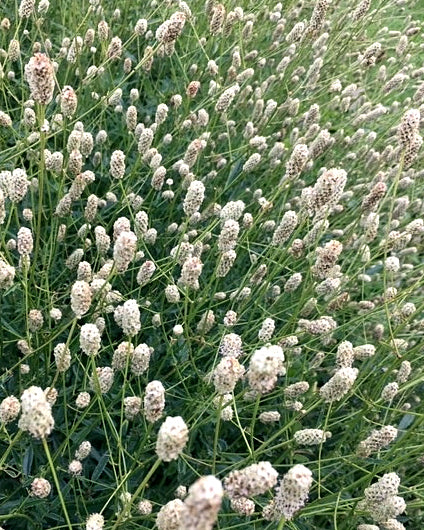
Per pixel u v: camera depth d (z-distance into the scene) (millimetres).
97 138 522
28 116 487
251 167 523
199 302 462
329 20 802
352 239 565
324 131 516
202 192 417
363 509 367
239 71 696
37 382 419
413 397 530
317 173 668
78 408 411
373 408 454
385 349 483
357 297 615
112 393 447
